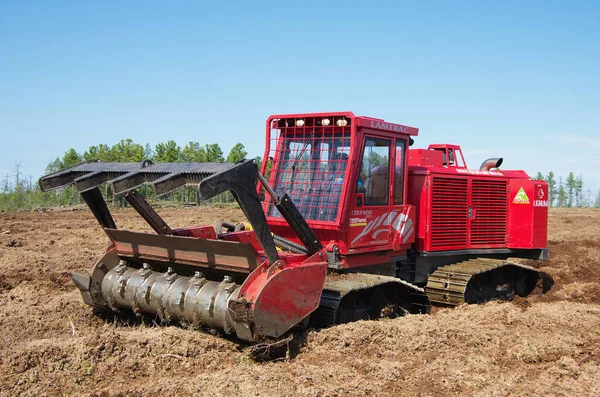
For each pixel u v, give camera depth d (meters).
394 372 5.94
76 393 5.27
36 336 7.01
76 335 6.99
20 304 8.68
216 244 6.48
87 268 12.26
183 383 5.46
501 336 7.47
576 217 33.53
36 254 14.15
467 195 10.16
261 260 6.55
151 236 7.03
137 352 6.10
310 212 8.05
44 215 27.27
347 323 7.33
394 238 8.73
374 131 8.16
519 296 11.31
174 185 6.04
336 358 6.39
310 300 6.48
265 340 6.03
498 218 10.84
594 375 6.20
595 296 10.83
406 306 8.91
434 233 9.48
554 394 5.64
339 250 7.87
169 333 6.48
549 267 13.90
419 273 9.66
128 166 6.97
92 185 6.97
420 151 10.01
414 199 9.50
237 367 5.96
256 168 6.08
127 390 5.28
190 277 6.98
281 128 8.59
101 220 7.48
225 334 6.69
